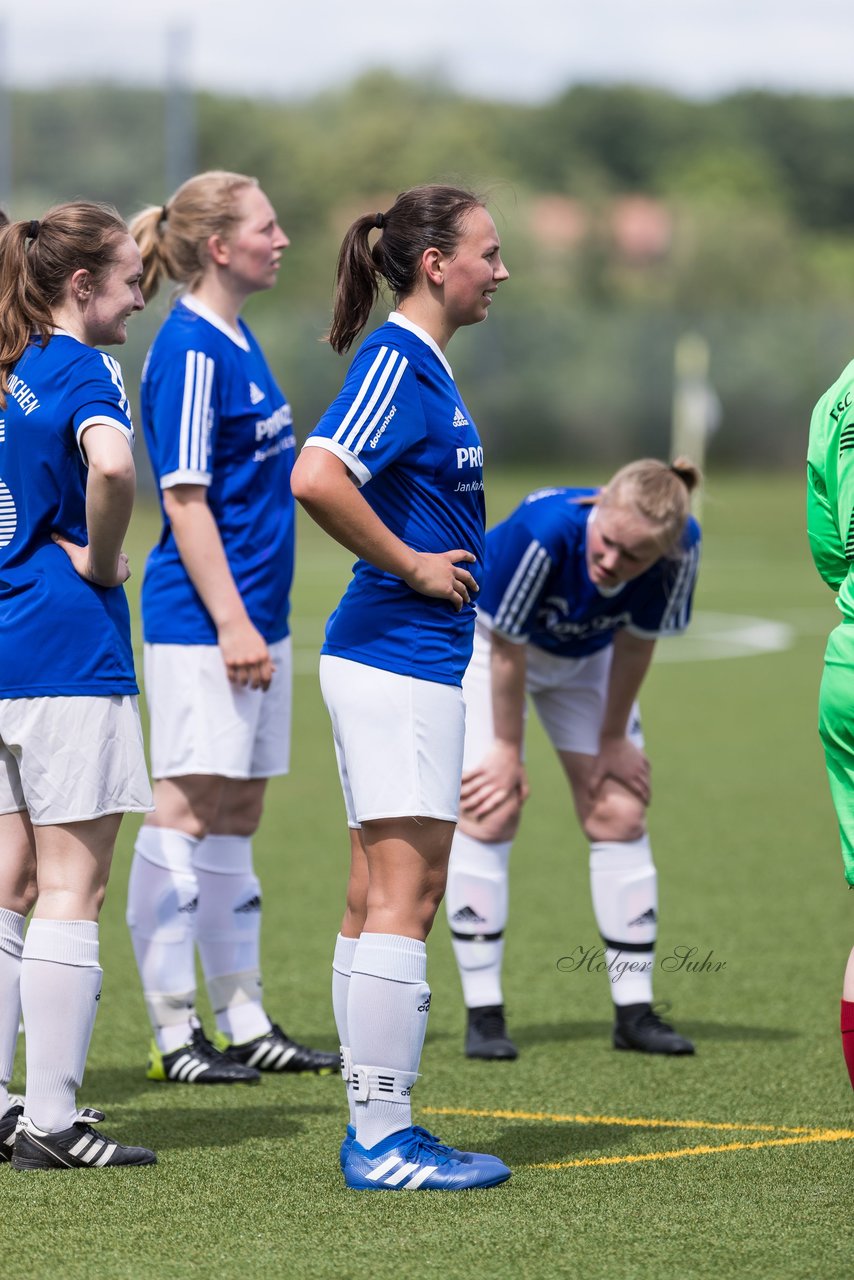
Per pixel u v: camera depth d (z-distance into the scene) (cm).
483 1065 1305
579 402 10862
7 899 1026
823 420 965
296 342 9600
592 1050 1349
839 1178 986
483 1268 826
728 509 9394
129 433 972
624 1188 967
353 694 946
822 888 1981
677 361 10894
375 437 916
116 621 1003
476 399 10825
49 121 8006
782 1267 827
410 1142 970
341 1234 878
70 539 998
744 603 5650
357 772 947
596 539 1256
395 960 948
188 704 1271
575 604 1311
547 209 18675
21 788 1022
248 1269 824
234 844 1334
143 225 1322
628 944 1358
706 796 2588
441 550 965
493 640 1330
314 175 18875
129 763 998
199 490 1255
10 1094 1174
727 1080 1244
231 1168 1005
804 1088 1216
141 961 1267
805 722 3366
